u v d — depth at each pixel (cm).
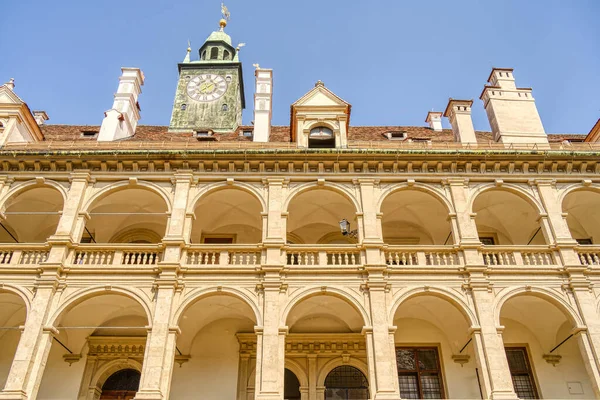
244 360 2073
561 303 1852
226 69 3938
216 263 2042
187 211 2052
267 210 2056
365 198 2095
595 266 1933
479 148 2248
